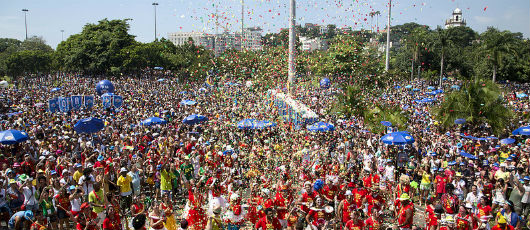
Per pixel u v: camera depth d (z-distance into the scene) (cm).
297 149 1577
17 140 1376
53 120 2220
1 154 1338
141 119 2373
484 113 2269
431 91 4431
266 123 1980
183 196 1398
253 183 1240
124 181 1142
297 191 1230
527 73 6406
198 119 2155
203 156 1534
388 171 1349
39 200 989
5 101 3161
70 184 1114
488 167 1405
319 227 966
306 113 2245
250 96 2922
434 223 952
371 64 4234
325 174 1359
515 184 1163
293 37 3072
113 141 1734
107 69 6625
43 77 6425
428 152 1612
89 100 2800
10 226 912
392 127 2141
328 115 2619
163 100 3438
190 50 6906
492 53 5691
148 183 1382
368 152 1577
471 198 1134
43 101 3209
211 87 3494
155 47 6794
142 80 5556
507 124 2273
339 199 1125
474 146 1828
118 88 4503
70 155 1494
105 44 6669
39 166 1212
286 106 2675
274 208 990
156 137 1836
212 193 1016
